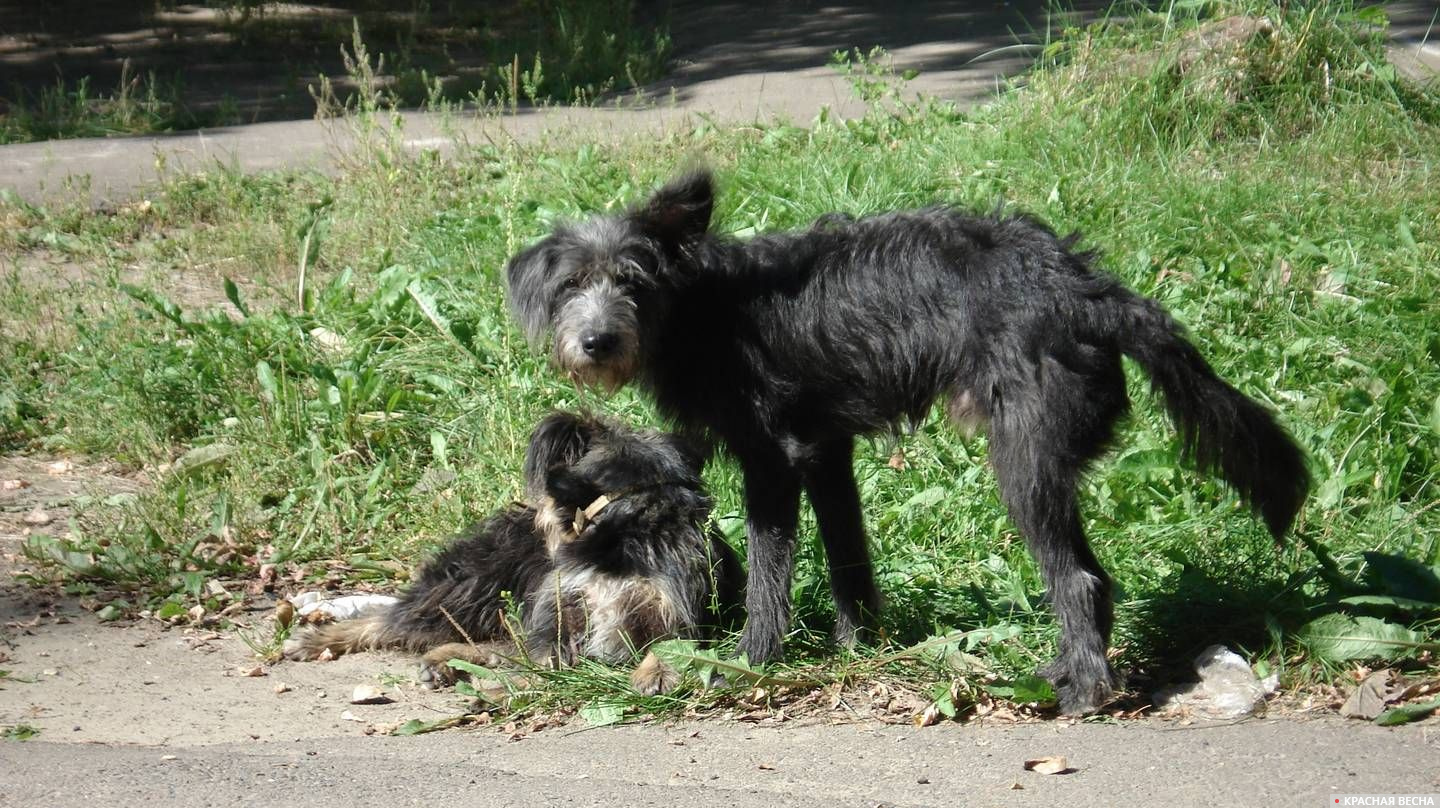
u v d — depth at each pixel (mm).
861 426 4367
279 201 10188
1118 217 7922
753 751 3881
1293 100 9211
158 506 6062
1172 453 5520
